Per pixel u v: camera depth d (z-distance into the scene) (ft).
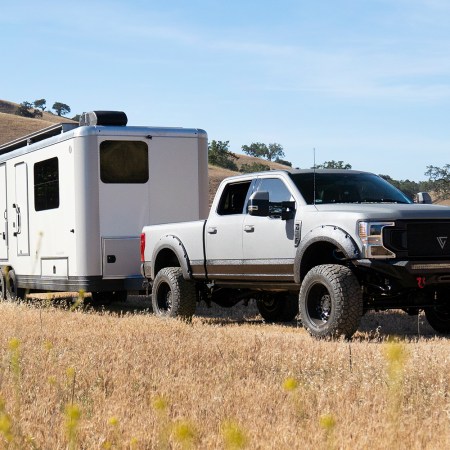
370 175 38.58
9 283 58.18
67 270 49.65
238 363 25.40
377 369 22.82
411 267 32.09
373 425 17.38
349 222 32.89
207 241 40.14
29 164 54.60
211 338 31.60
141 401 20.90
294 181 36.45
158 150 50.08
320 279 33.09
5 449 15.26
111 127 48.88
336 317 32.32
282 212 35.50
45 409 19.86
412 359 24.22
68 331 34.47
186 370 24.77
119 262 48.67
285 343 29.86
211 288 41.70
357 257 32.32
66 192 49.52
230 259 38.73
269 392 21.18
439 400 20.03
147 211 49.70
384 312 44.42
